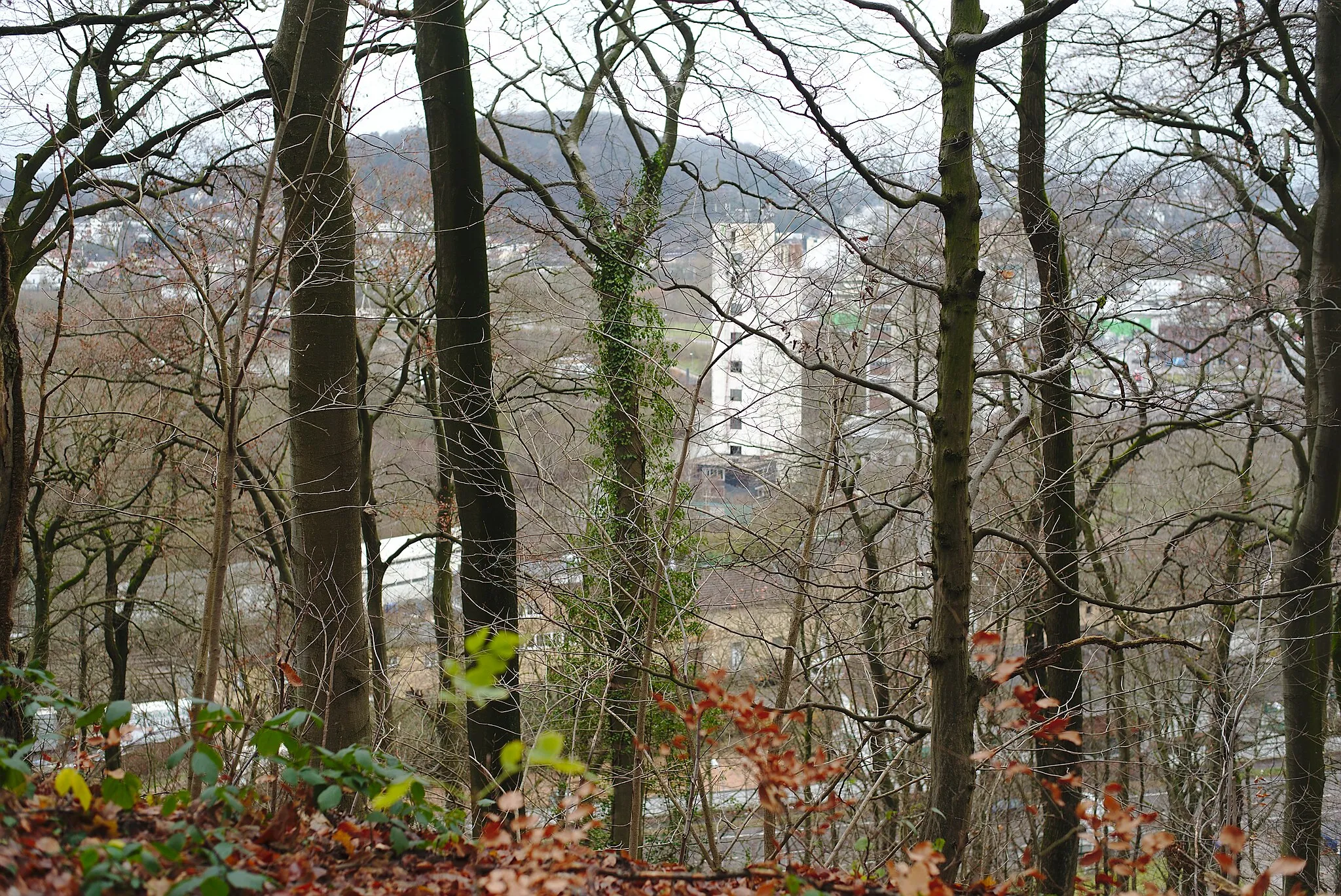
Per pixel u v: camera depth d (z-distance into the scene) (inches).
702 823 354.9
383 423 737.0
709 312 399.2
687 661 389.7
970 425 247.1
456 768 435.8
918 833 267.4
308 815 142.6
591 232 482.0
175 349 563.5
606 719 408.2
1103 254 372.5
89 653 738.2
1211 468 692.7
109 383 583.2
